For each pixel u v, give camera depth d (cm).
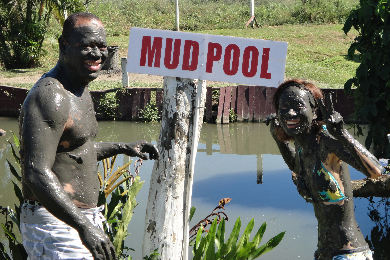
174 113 358
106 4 2733
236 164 902
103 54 274
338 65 1834
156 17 2683
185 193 371
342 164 311
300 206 640
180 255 363
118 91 1308
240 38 345
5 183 798
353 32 2328
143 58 362
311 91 310
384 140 720
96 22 270
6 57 1980
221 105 1270
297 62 1862
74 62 264
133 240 530
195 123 361
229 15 2684
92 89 1380
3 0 1905
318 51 2052
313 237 532
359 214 603
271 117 345
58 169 264
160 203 357
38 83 258
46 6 1933
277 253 491
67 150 266
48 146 245
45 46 2273
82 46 263
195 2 2973
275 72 342
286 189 722
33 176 238
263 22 2612
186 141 362
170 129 358
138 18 2652
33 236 267
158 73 359
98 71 273
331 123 273
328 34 2303
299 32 2345
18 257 341
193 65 353
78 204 272
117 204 398
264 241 525
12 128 1244
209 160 941
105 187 424
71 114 261
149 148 331
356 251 304
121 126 1256
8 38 1966
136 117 1309
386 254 490
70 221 237
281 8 2794
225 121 1275
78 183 270
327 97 276
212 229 361
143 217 607
